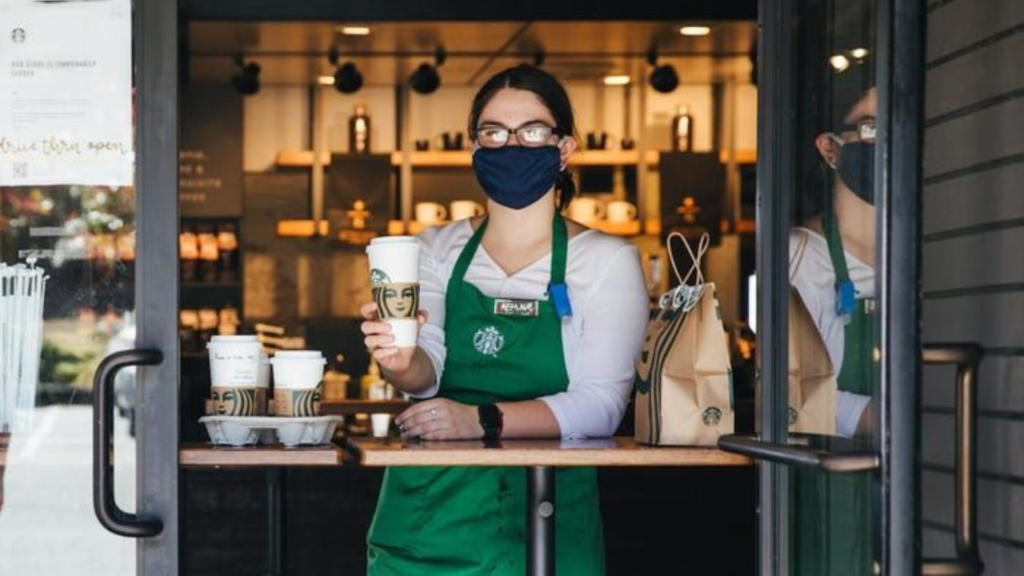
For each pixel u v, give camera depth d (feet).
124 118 9.18
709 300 9.30
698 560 19.54
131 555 9.27
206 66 28.27
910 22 7.08
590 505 10.39
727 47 26.81
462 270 10.29
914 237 7.07
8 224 9.22
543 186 10.03
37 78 9.20
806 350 8.90
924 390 11.14
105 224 9.20
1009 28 9.87
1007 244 9.86
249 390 9.18
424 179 29.81
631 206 29.43
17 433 9.25
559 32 25.48
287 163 29.55
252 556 19.62
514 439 9.69
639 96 29.68
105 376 8.61
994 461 9.95
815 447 8.72
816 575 8.77
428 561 10.19
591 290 10.16
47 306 9.21
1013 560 9.67
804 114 8.99
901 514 7.06
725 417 9.24
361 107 29.71
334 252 29.73
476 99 10.22
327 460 8.86
